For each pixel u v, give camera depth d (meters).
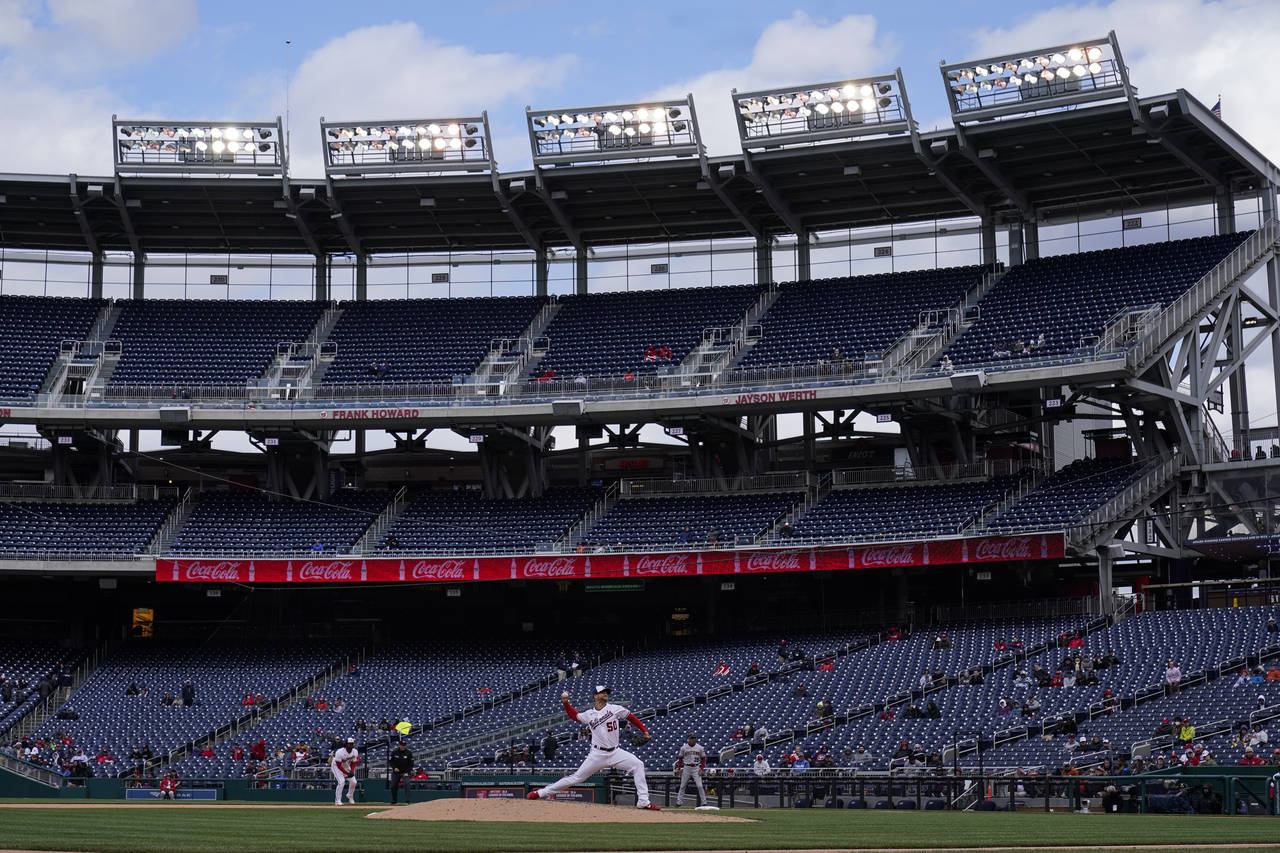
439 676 60.47
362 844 17.39
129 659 63.81
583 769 24.84
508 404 61.94
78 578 63.69
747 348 64.94
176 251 71.44
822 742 47.62
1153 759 39.09
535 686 58.69
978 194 64.56
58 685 60.91
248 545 62.19
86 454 66.69
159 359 66.81
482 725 55.31
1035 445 64.75
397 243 71.25
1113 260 62.41
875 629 58.78
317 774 48.72
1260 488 54.72
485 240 71.31
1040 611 55.81
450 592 63.16
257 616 67.19
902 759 42.72
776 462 67.94
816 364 60.97
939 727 46.75
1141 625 50.88
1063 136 58.94
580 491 65.19
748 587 65.12
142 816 25.17
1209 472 55.81
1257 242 58.97
